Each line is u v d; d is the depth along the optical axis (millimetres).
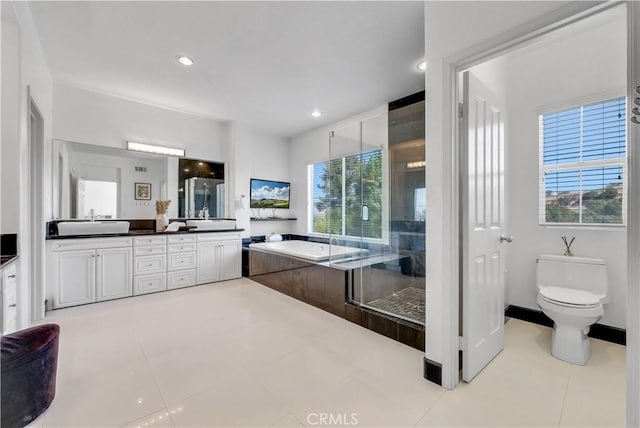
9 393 1324
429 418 1419
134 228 3830
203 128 4469
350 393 1620
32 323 2592
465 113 1712
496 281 2051
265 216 5211
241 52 2605
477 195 1804
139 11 2070
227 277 4344
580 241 2406
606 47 2291
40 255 2699
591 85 2355
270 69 2918
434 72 1696
